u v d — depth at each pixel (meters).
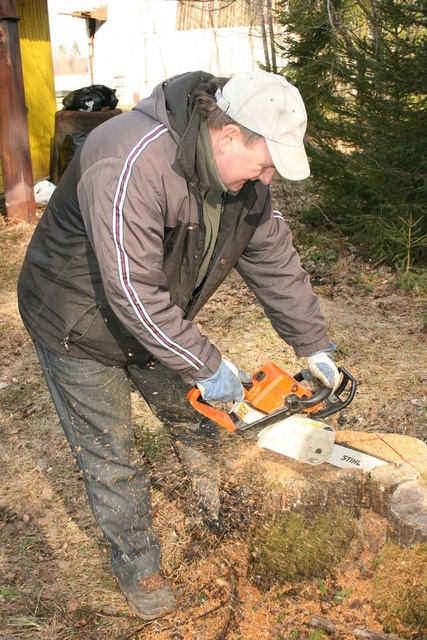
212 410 2.22
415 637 2.26
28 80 9.40
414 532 2.35
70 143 9.53
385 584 2.35
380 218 6.29
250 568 2.58
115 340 2.23
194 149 1.88
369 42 6.62
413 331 4.95
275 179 9.88
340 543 2.53
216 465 2.71
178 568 2.71
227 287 6.09
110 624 2.48
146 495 2.50
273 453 2.73
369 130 6.36
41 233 2.20
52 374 2.33
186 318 2.43
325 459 2.52
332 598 2.44
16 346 4.99
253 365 4.49
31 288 2.24
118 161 1.87
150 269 1.92
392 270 6.28
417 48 5.70
